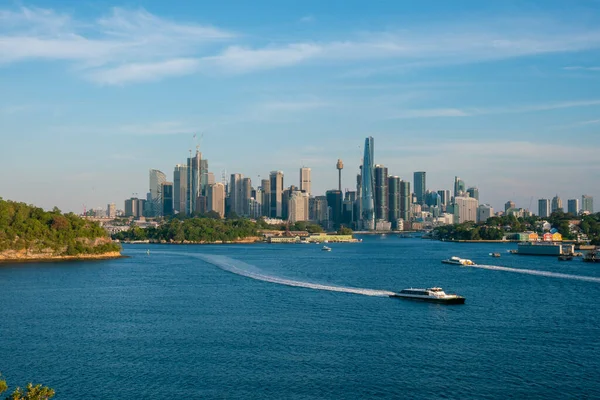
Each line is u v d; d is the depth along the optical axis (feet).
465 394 342.64
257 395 341.62
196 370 385.50
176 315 558.15
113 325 515.09
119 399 337.72
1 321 535.19
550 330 491.72
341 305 606.96
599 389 350.64
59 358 413.80
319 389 350.43
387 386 354.74
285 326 506.89
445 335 474.90
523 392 345.92
